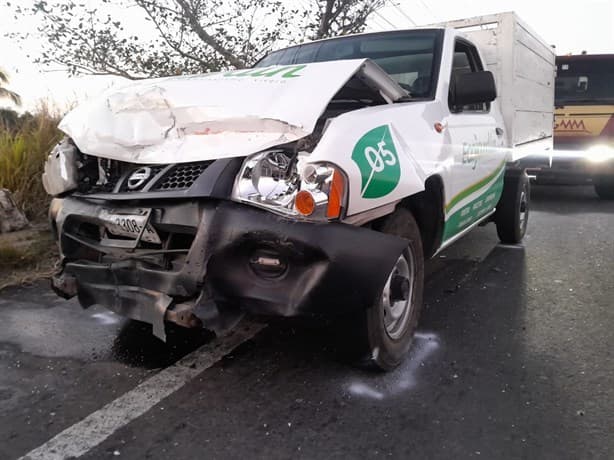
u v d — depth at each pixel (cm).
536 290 466
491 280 495
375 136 296
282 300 261
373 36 460
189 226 266
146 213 275
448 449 249
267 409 281
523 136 603
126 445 253
